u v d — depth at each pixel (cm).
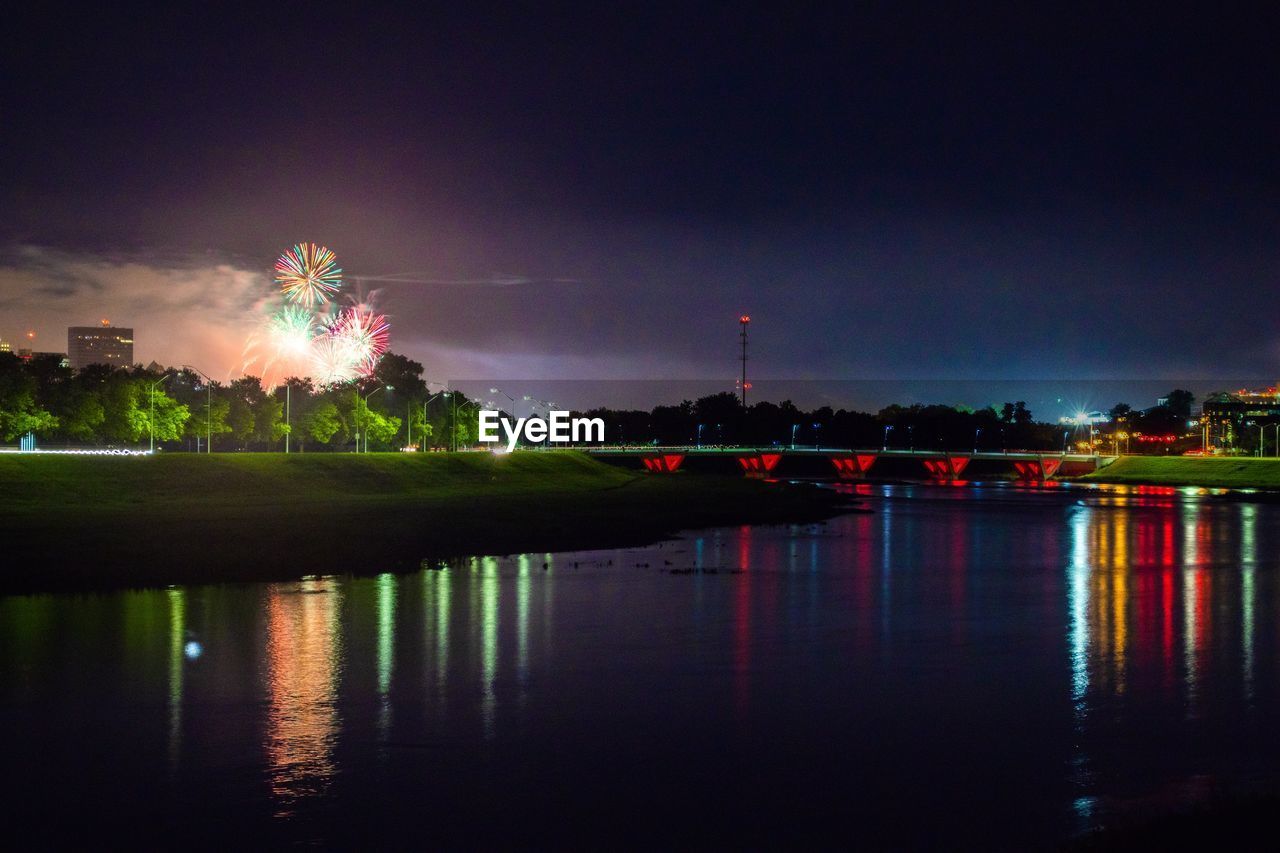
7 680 3319
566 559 6788
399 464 14575
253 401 15662
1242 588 5712
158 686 3256
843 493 17838
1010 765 2530
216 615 4494
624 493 13962
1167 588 5700
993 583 5856
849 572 6312
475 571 6091
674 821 2172
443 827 2142
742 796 2319
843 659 3728
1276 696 3209
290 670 3488
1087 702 3128
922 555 7400
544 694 3198
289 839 2083
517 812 2220
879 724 2884
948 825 2145
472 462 16225
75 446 13700
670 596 5209
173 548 6494
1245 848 1745
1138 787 2369
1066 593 5462
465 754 2608
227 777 2428
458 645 3925
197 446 16250
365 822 2166
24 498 9112
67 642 3891
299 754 2595
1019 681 3403
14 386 11662
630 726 2855
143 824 2153
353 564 6241
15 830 2120
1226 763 2541
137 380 13550
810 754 2614
